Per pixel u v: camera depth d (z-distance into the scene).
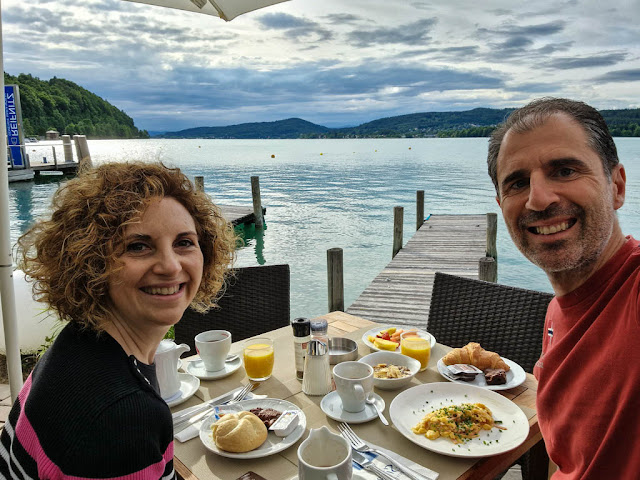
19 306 3.60
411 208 15.92
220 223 1.02
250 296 2.49
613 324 0.86
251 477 1.07
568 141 0.88
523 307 1.98
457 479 1.05
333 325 2.16
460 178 25.50
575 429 0.90
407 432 1.22
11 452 0.71
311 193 19.70
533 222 0.91
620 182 0.94
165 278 0.80
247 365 1.58
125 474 0.66
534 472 1.46
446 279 2.25
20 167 18.70
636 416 0.80
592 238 0.89
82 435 0.64
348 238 11.48
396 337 1.90
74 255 0.75
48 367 0.73
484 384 1.52
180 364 1.72
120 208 0.78
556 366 0.97
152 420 0.70
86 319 0.77
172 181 0.88
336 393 1.45
